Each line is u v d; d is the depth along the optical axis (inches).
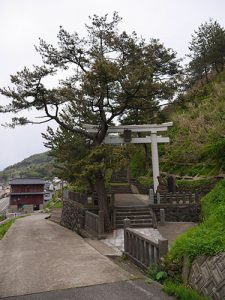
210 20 1405.0
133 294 212.1
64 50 570.3
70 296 214.7
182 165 967.6
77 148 652.7
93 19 582.6
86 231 577.0
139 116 737.6
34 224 904.9
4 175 4845.0
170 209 608.4
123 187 1055.6
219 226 282.7
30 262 331.6
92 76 502.6
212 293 183.5
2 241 543.8
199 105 802.2
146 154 1187.3
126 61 549.3
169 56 569.6
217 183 672.4
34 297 216.2
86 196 650.2
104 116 584.4
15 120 552.1
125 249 332.2
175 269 228.5
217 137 714.8
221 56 1330.0
